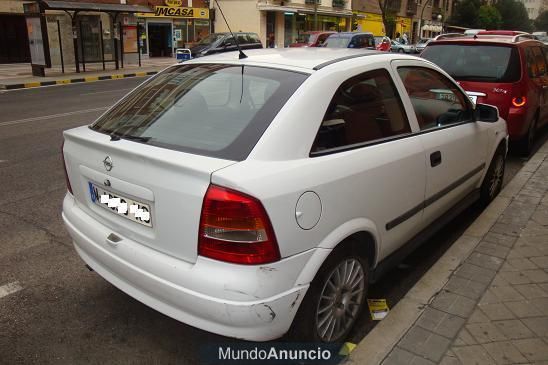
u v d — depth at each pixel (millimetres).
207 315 2324
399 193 3135
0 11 22953
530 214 4668
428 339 2812
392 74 3326
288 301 2395
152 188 2451
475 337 2830
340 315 2826
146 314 3271
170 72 3473
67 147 3127
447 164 3746
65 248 4230
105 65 24906
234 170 2281
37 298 3451
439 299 3213
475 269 3605
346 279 2816
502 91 6512
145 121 2922
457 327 2918
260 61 3080
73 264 3953
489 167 4836
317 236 2498
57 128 9406
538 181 5703
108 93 15336
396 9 50875
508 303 3170
